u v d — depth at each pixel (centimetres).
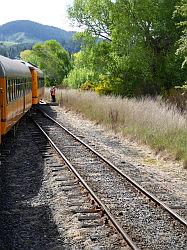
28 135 1959
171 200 985
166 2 3097
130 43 3162
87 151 1566
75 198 983
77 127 2280
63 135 1956
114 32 3189
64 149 1602
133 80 3331
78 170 1255
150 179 1185
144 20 3119
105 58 3444
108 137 1933
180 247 725
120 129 1995
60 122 2505
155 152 1523
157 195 1018
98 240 744
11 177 1200
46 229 816
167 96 2712
